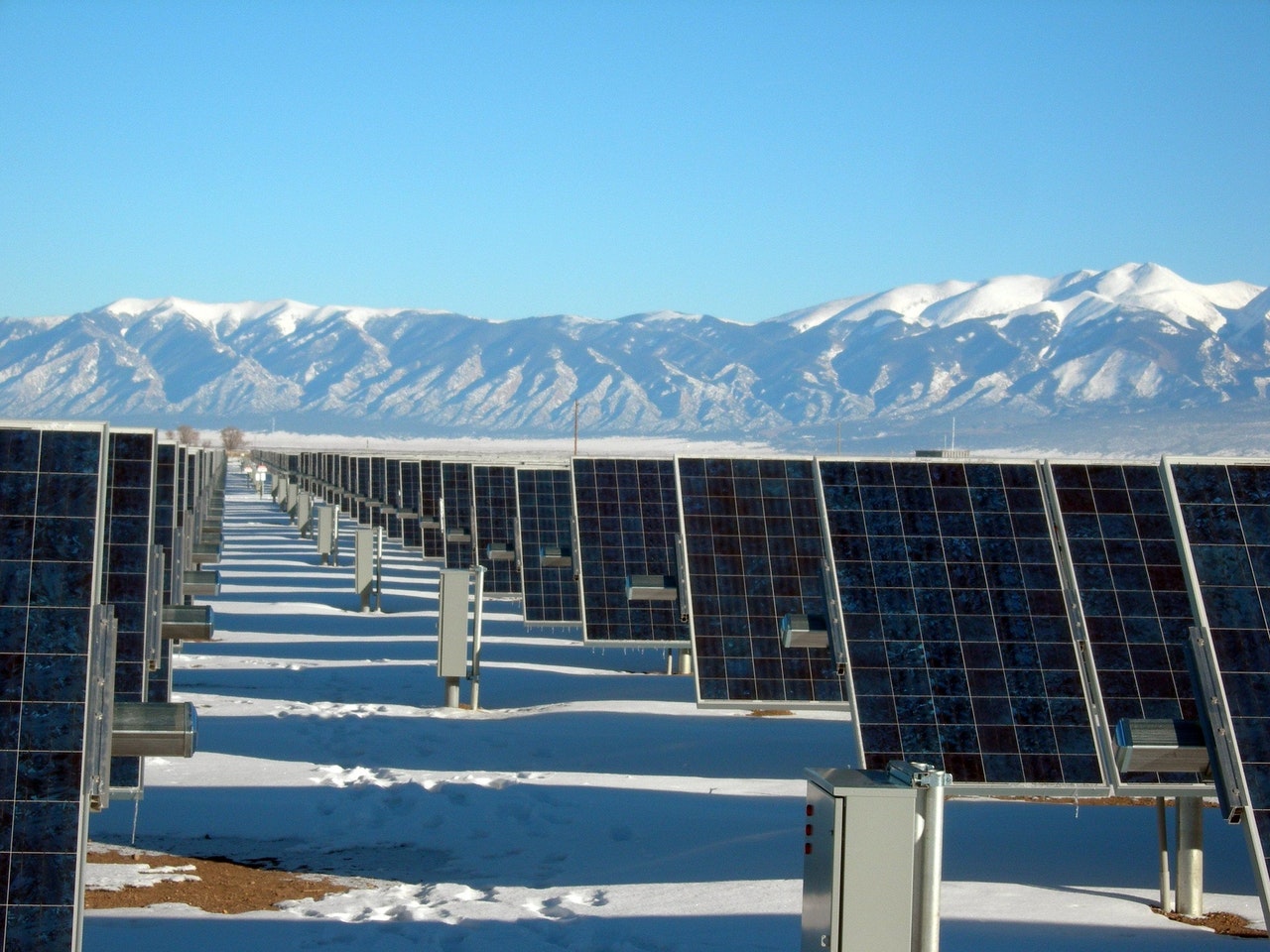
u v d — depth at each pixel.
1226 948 10.92
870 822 8.52
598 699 23.39
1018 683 12.31
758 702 17.55
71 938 8.02
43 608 8.58
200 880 13.05
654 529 24.22
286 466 124.50
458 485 39.31
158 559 13.70
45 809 8.19
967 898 12.19
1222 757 9.93
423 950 10.91
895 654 12.30
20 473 8.88
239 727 20.58
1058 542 13.20
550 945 11.09
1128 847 14.19
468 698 24.12
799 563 18.39
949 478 13.50
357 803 16.17
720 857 13.76
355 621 35.12
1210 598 10.40
